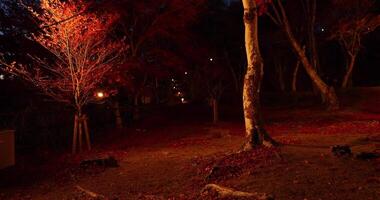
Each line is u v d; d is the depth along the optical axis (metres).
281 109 30.16
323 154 11.10
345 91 32.62
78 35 16.66
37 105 20.92
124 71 21.41
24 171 14.00
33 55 18.86
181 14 23.28
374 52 40.22
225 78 34.41
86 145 19.47
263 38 35.16
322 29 32.97
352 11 30.08
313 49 27.91
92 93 19.36
